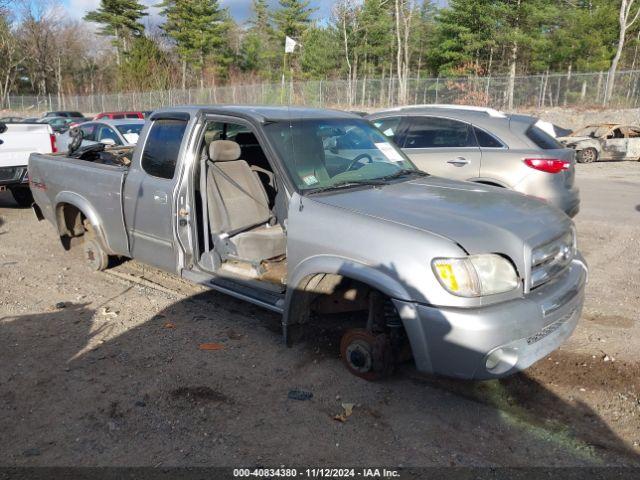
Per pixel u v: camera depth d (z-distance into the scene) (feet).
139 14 215.51
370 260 10.80
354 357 12.28
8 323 15.38
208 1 180.34
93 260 19.66
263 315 15.89
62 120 92.12
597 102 90.22
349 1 153.99
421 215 11.14
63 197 19.04
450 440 10.23
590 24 124.47
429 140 22.63
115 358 13.34
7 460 9.69
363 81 105.81
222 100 124.47
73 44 213.87
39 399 11.60
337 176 13.61
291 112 14.73
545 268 11.12
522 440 10.23
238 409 11.23
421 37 159.94
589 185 42.04
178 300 17.04
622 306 16.33
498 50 126.52
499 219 11.18
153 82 161.38
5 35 184.96
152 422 10.78
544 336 10.83
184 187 14.92
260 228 15.84
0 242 24.20
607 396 11.67
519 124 21.45
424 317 10.18
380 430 10.52
